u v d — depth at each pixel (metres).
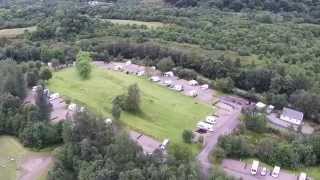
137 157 185.75
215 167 198.62
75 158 193.75
